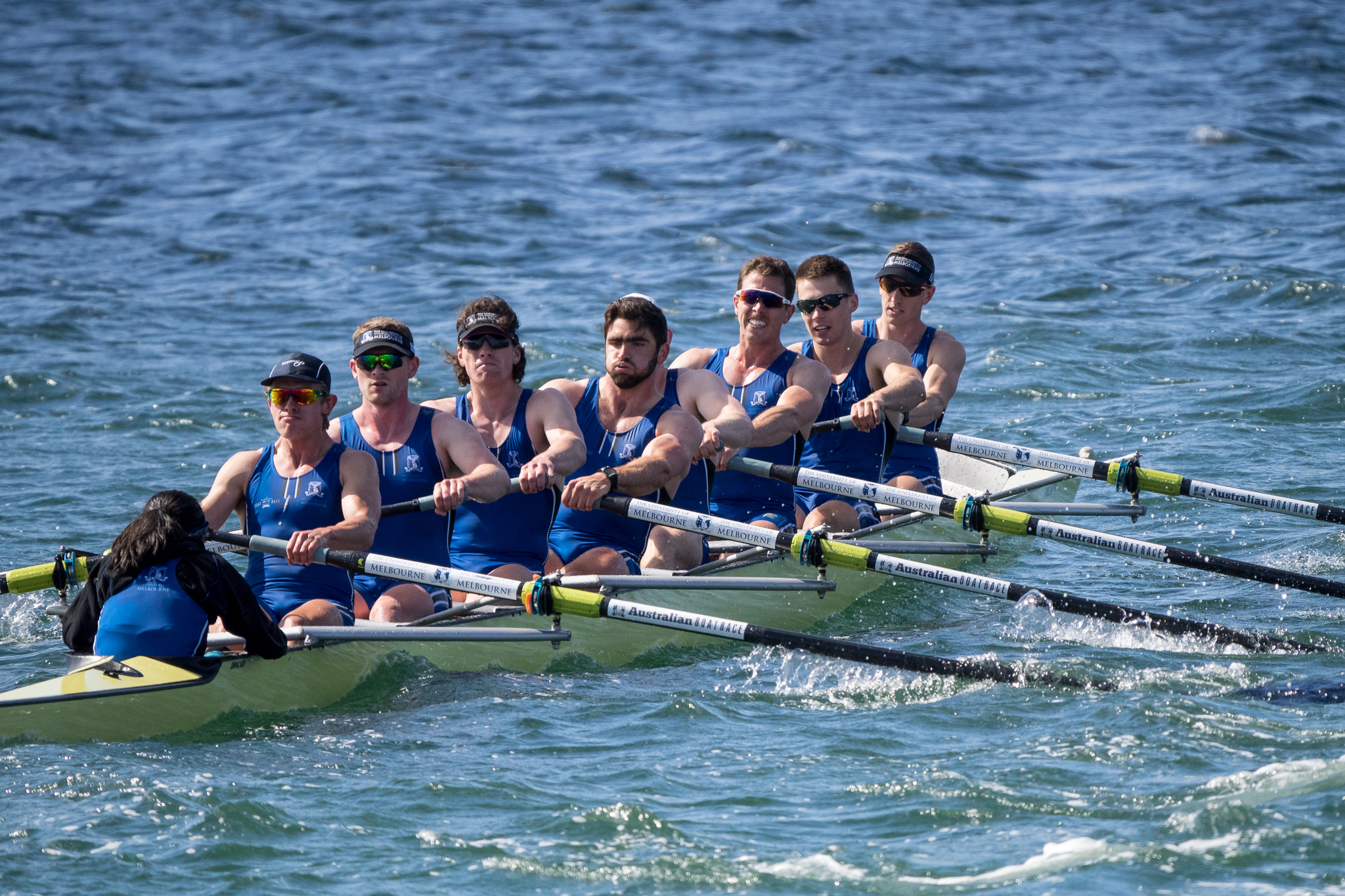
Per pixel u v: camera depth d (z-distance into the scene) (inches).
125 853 749.3
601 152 4805.6
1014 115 5393.7
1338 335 2516.0
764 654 1186.6
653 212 3934.5
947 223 3747.5
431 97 5861.2
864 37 7239.2
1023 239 3533.5
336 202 4109.3
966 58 6673.2
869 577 1402.6
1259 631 1214.3
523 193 4160.9
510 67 6599.4
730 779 859.4
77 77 6520.7
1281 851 733.9
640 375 1243.2
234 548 1154.7
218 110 5797.2
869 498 1336.1
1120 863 727.1
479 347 1205.1
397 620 1122.0
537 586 1071.0
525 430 1228.5
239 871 732.0
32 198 4224.9
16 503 1674.5
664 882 721.6
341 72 6624.0
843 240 3599.9
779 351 1454.2
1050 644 1188.5
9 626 1240.2
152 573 967.0
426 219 3863.2
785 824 789.9
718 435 1278.3
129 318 2886.3
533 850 757.9
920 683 1054.4
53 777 850.8
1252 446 1891.0
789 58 6707.7
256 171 4606.3
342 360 2561.5
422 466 1173.1
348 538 1062.4
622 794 834.8
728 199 4057.6
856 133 5039.4
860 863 738.8
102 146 5118.1
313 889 714.8
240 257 3516.2
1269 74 6087.6
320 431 1091.3
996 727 947.3
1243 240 3368.6
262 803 813.2
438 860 747.4
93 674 937.5
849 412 1551.4
